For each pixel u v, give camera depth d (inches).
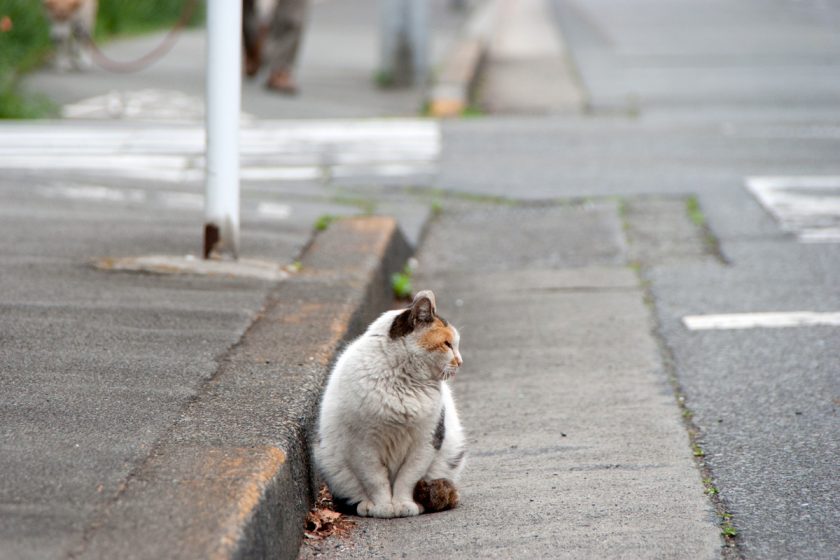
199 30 1413.6
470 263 561.9
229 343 349.1
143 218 546.6
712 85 1101.7
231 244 449.1
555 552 259.8
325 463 287.4
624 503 290.4
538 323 464.8
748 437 338.6
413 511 284.7
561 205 664.4
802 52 1317.7
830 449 327.0
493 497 297.9
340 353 351.3
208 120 438.9
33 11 1037.2
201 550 206.5
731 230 598.2
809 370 396.5
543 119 933.8
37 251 463.5
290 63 995.3
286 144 810.8
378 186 698.2
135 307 386.3
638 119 929.5
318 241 510.6
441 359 276.5
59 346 337.7
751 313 465.7
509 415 366.3
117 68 1050.7
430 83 1100.5
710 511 284.4
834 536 269.4
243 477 239.9
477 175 733.9
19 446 255.1
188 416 281.0
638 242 585.9
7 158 713.6
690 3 2074.3
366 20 1630.2
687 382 391.2
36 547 206.5
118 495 230.1
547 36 1587.1
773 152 788.0
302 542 267.9
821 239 576.4
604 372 405.1
